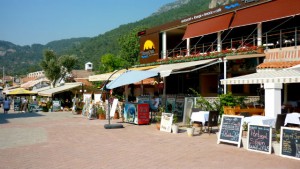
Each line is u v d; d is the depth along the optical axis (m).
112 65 54.41
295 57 15.16
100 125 16.69
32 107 34.78
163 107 17.06
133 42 53.53
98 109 21.27
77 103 28.72
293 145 8.33
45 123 18.38
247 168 7.34
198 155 8.77
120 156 8.76
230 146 10.11
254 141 9.30
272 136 9.56
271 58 16.17
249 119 10.37
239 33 21.50
